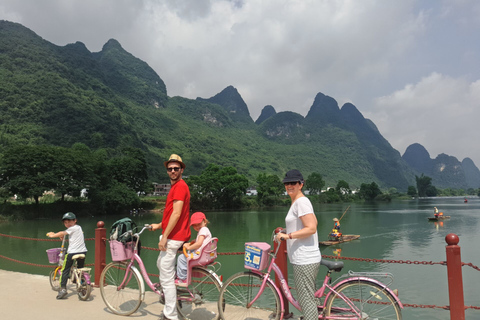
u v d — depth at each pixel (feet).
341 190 485.56
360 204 373.20
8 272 25.59
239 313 15.39
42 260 68.03
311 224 12.12
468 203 397.80
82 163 188.03
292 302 13.42
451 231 120.88
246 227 139.54
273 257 13.88
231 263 63.52
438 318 37.27
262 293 14.39
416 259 73.31
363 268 59.93
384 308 14.82
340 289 12.73
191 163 597.11
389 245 91.56
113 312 16.89
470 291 46.68
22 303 18.42
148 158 492.13
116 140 470.39
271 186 307.78
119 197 194.49
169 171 15.03
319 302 13.14
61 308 17.60
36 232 114.11
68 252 19.44
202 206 262.47
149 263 62.49
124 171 233.35
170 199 15.05
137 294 19.02
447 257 13.11
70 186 174.60
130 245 16.60
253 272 13.98
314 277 12.53
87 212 184.24
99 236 21.50
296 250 12.55
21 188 157.79
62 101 484.74
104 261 21.50
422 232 119.03
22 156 166.40
